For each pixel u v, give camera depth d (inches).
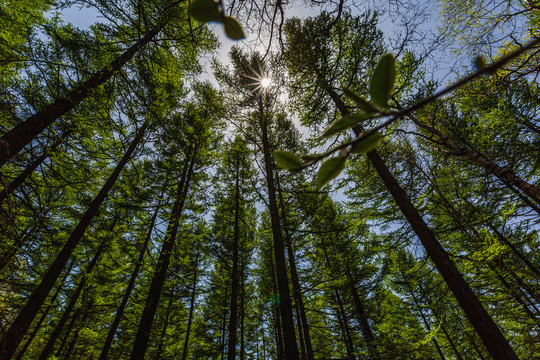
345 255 420.8
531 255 260.2
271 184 227.5
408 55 189.0
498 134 215.2
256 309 636.1
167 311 382.6
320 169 11.6
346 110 210.4
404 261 503.5
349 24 184.9
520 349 299.3
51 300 352.8
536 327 269.0
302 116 257.9
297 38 203.8
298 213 284.0
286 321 160.4
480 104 221.3
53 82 157.6
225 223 514.0
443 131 209.6
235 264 403.9
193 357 589.9
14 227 147.6
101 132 226.5
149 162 367.6
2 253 171.0
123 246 333.1
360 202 342.6
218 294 568.1
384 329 423.5
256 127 291.9
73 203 307.4
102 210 331.0
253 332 692.7
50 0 164.1
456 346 380.2
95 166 245.3
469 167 222.1
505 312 273.1
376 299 485.4
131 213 367.2
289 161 12.4
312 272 436.1
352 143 11.4
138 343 254.7
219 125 339.6
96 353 487.5
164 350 475.5
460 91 160.1
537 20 146.3
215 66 292.8
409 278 469.4
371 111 10.3
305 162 12.4
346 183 236.7
